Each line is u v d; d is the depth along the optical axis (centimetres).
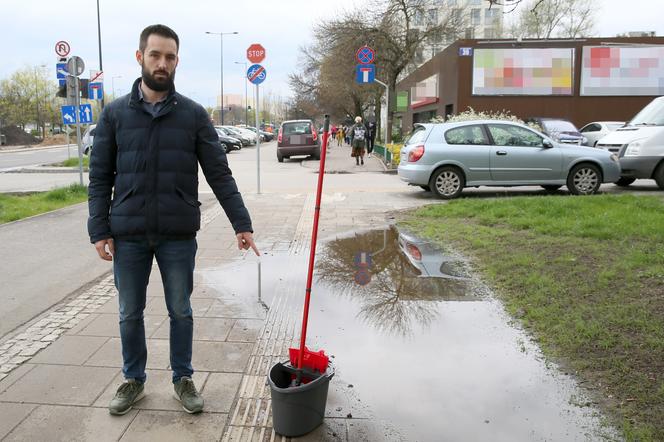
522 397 346
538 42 2714
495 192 1281
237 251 732
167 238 308
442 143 1158
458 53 2739
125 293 316
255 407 334
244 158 2888
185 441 298
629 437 296
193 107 314
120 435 302
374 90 3866
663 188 1209
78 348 416
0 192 1397
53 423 313
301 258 692
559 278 543
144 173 302
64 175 1973
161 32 293
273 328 459
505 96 2752
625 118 2742
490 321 468
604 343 395
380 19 3048
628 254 587
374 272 621
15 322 470
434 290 553
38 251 726
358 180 1634
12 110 5900
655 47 2692
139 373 332
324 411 320
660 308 443
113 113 306
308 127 2497
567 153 1154
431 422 321
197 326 462
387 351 416
